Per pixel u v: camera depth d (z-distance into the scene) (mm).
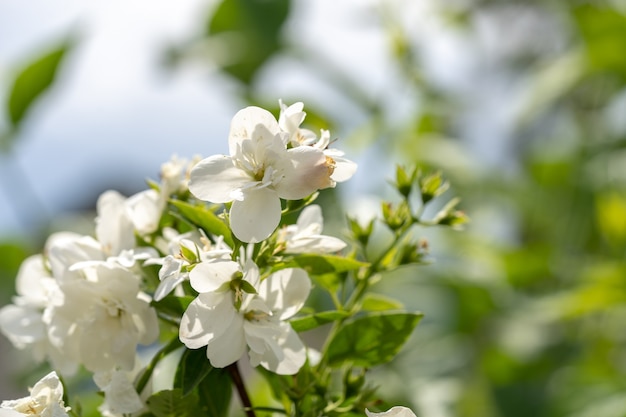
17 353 842
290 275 475
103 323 480
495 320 862
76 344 485
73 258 487
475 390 785
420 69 985
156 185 502
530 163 984
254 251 477
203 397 492
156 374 529
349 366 506
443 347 843
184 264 464
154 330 480
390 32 976
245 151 467
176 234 500
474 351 833
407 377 767
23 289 514
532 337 833
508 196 980
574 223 932
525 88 947
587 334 862
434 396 734
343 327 503
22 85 830
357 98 958
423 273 875
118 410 470
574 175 948
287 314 474
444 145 955
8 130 835
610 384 747
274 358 468
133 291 479
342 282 519
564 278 909
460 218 522
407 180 522
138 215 497
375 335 502
